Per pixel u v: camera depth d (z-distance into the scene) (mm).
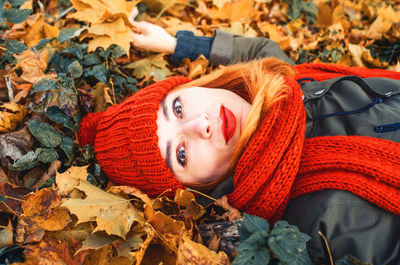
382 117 1348
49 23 1982
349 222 1140
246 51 2002
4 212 1308
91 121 1542
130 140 1356
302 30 2477
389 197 1117
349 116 1421
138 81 2047
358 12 2775
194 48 1984
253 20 2512
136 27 1936
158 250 1292
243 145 1355
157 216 1255
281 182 1214
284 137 1261
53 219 1248
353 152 1225
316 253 1157
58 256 1192
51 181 1409
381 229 1137
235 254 1167
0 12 1581
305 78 1744
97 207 1229
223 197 1335
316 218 1152
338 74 1721
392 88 1471
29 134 1437
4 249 1191
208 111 1406
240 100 1511
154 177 1356
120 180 1461
